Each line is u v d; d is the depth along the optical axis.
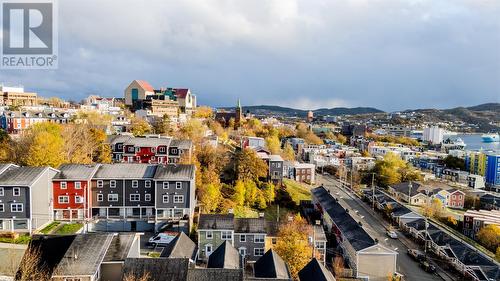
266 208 95.25
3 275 45.81
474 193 122.88
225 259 49.78
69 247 43.44
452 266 69.69
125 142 96.44
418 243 81.75
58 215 69.81
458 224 96.12
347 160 171.62
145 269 41.81
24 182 62.31
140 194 72.50
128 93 195.75
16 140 91.19
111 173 73.00
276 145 154.25
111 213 72.38
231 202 85.62
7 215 62.00
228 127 183.88
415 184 124.38
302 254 59.00
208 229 63.75
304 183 130.88
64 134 91.81
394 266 64.19
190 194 71.50
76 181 70.00
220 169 100.00
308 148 189.75
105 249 43.97
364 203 112.44
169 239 63.44
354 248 65.69
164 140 98.56
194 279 42.06
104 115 148.88
